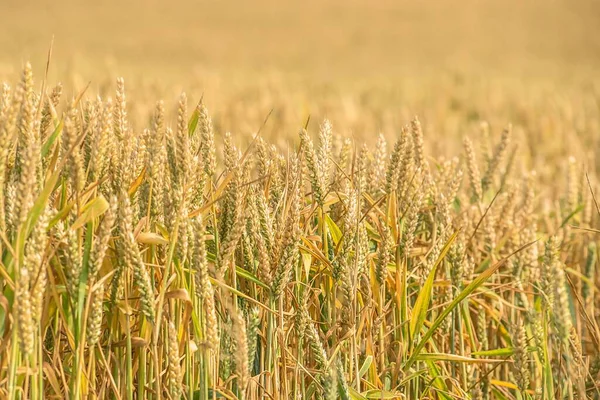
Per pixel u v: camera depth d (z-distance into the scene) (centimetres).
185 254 347
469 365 496
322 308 468
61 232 338
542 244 641
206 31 7250
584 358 521
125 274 352
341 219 488
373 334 448
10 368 314
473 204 606
